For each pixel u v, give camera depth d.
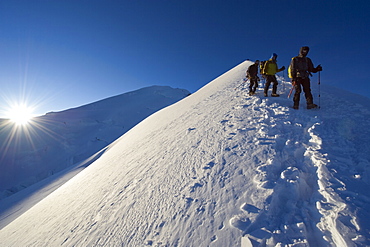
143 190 3.46
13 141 47.00
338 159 2.64
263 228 1.88
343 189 2.13
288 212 2.05
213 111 6.51
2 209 14.81
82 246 2.74
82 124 54.06
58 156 42.06
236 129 4.29
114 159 7.84
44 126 54.06
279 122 4.08
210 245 1.90
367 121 3.73
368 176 2.31
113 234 2.67
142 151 6.37
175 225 2.32
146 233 2.40
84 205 4.23
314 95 6.02
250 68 6.92
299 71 4.85
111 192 4.10
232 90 8.80
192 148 4.23
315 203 2.10
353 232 1.64
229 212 2.19
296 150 3.03
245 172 2.77
